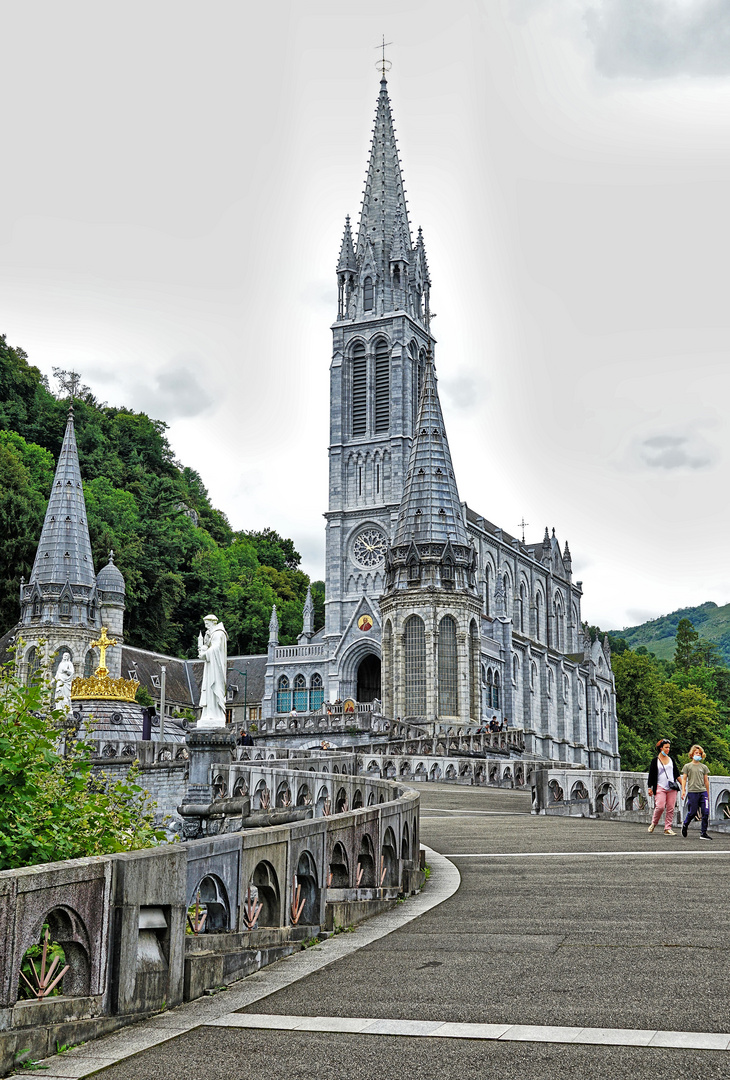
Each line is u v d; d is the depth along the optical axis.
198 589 166.88
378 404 138.62
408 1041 10.94
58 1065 10.40
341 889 17.66
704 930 15.87
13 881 10.42
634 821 36.41
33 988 11.14
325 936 16.23
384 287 141.12
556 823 35.81
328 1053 10.62
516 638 134.88
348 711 105.12
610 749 169.00
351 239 144.88
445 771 66.38
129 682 70.12
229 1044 10.98
